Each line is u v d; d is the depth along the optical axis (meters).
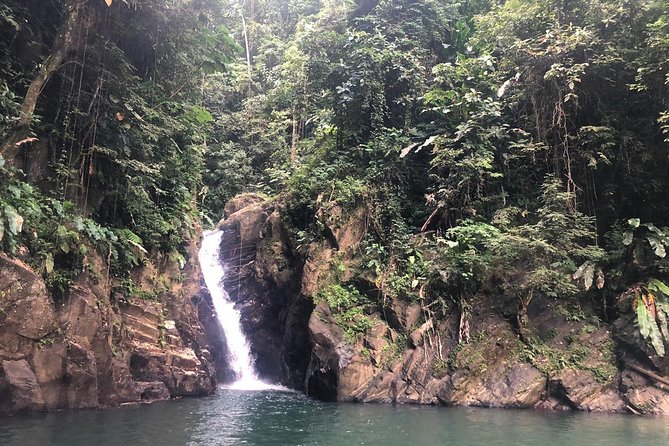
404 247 14.73
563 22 14.50
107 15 12.53
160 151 14.66
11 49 11.45
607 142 13.49
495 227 13.98
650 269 12.33
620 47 13.54
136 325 12.74
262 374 19.09
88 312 10.39
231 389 16.27
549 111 14.45
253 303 19.78
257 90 31.89
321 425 9.03
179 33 13.88
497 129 14.57
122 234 12.41
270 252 19.03
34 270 9.52
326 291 14.67
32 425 7.94
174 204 16.16
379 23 19.28
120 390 11.09
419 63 17.91
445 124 16.11
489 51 17.06
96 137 12.50
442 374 12.48
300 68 22.95
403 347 13.34
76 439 7.11
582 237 13.36
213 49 14.98
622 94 13.98
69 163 11.62
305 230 16.89
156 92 14.32
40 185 11.33
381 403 12.35
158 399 12.10
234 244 21.39
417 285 13.96
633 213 13.83
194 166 16.98
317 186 17.11
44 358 9.30
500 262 13.55
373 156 17.05
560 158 14.20
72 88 12.02
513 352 12.47
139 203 13.78
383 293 14.18
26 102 10.44
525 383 11.73
